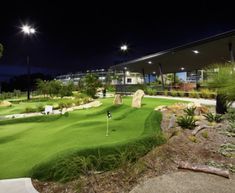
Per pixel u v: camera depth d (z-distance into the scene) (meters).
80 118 11.44
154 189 3.98
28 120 11.39
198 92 19.34
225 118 8.70
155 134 6.23
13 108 18.09
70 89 28.20
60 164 4.49
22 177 4.45
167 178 4.39
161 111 11.54
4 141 7.14
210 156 5.36
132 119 9.90
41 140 7.06
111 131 7.68
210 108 12.16
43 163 4.67
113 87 39.53
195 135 6.68
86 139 6.75
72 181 4.29
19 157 5.49
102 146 5.12
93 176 4.39
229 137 6.59
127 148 5.15
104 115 12.01
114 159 4.74
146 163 4.86
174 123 8.12
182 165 4.79
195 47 18.62
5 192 3.90
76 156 4.71
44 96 29.73
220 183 4.19
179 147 5.72
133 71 42.41
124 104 15.11
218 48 19.03
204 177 4.43
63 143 6.48
